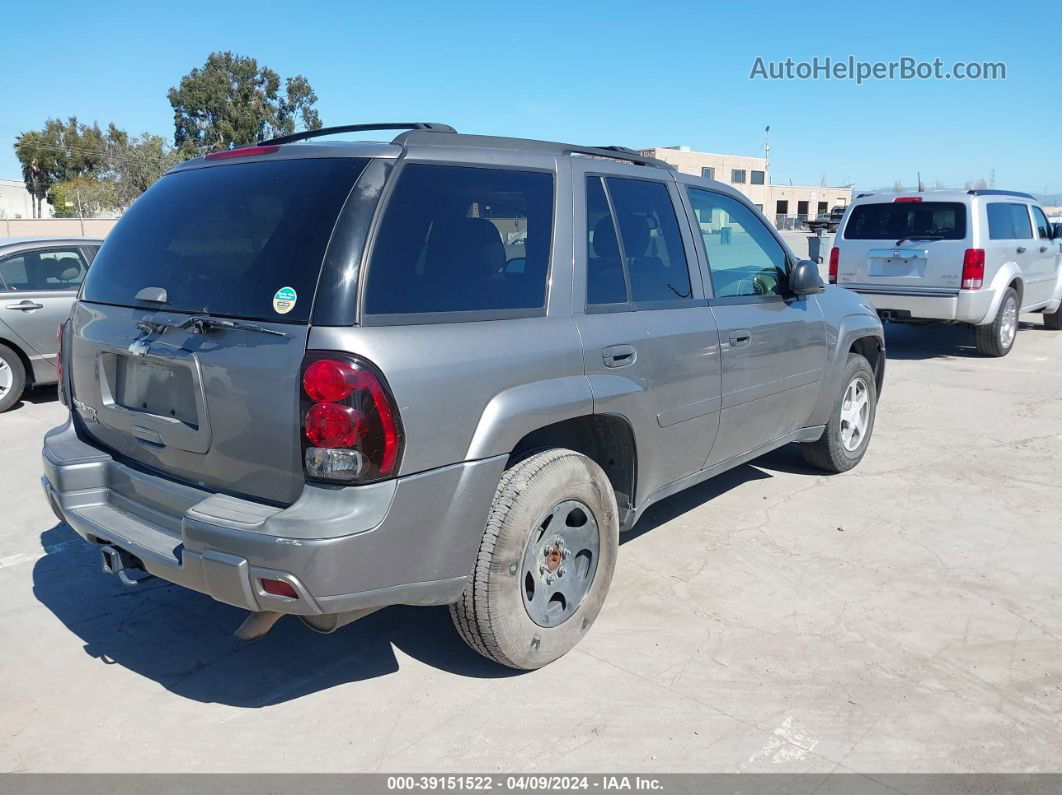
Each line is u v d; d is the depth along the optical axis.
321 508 2.72
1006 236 10.94
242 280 2.96
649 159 4.26
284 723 3.20
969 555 4.71
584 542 3.62
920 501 5.55
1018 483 5.93
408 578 2.94
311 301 2.78
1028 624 3.94
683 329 4.04
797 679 3.48
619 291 3.79
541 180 3.54
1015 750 3.04
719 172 67.75
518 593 3.29
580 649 3.71
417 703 3.32
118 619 4.01
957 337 12.70
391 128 3.41
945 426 7.48
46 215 81.31
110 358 3.42
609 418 3.68
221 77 57.69
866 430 6.19
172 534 3.13
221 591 2.79
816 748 3.04
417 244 3.01
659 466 4.05
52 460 3.46
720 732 3.13
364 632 3.89
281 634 3.88
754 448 4.92
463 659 3.65
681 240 4.25
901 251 10.61
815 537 4.94
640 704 3.30
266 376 2.80
